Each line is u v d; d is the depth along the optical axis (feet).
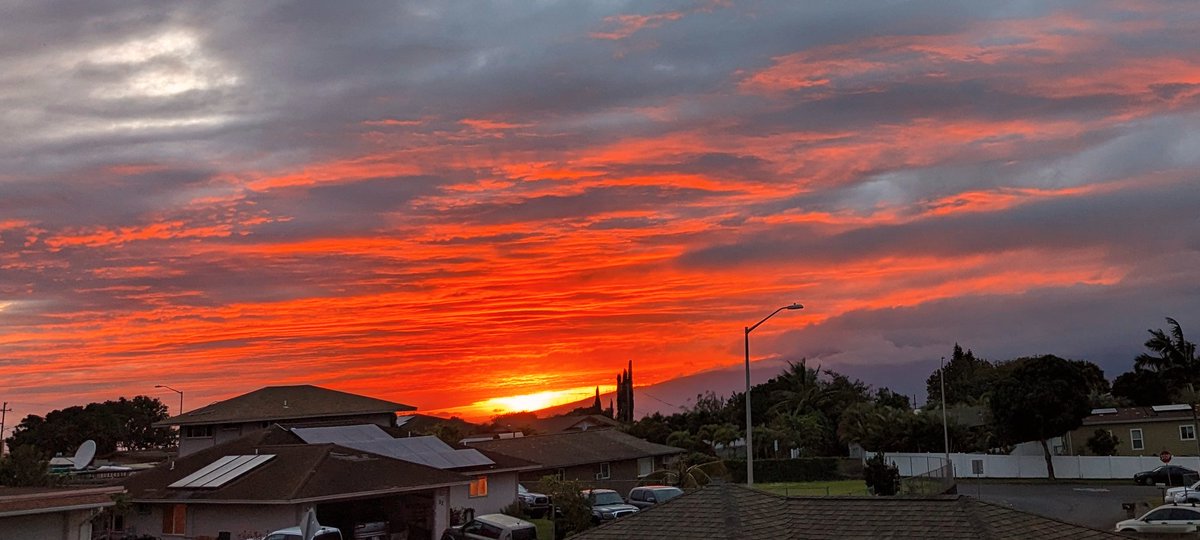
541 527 163.32
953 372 469.57
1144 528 131.54
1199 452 239.71
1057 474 246.27
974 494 203.21
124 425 412.16
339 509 161.58
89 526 111.24
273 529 135.54
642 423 373.81
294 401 230.68
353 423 222.28
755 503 68.13
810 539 62.59
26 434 379.96
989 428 287.48
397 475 149.89
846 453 345.51
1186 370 331.16
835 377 404.77
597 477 244.42
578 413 621.31
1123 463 236.84
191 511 143.64
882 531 61.87
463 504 171.53
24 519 104.01
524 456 232.53
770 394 405.59
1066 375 244.01
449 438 271.69
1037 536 60.34
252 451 165.68
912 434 300.81
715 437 330.13
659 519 68.03
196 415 223.10
